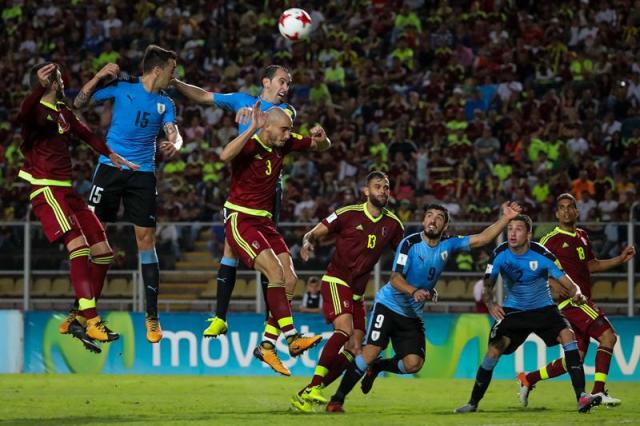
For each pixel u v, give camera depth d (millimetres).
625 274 46031
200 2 73938
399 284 29125
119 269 50719
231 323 45469
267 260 27062
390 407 32031
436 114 61188
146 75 28656
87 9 74625
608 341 32219
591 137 58906
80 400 33812
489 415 29016
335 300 29969
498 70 64312
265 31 71000
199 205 57562
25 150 26828
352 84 65750
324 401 29766
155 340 29250
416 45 66875
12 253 51031
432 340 44531
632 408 31562
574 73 63875
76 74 71188
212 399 34531
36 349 46969
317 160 60094
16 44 73750
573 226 33188
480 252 48188
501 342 30469
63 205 26609
